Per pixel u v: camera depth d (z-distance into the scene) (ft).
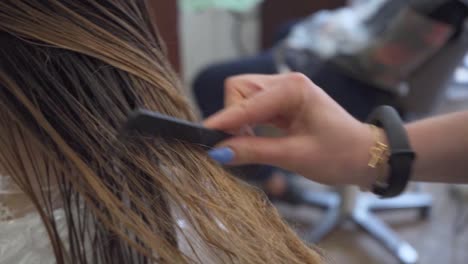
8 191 1.31
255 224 1.31
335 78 3.77
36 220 1.35
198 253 1.25
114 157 1.22
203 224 1.24
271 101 1.55
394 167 1.58
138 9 1.30
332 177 1.67
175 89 1.36
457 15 3.22
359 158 1.63
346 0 6.16
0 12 1.13
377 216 5.30
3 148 1.22
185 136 1.29
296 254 1.38
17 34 1.15
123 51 1.23
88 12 1.19
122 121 1.19
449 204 5.46
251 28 7.12
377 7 3.68
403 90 3.77
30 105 1.17
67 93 1.20
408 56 3.47
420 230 5.08
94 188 1.20
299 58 4.00
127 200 1.22
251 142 1.51
